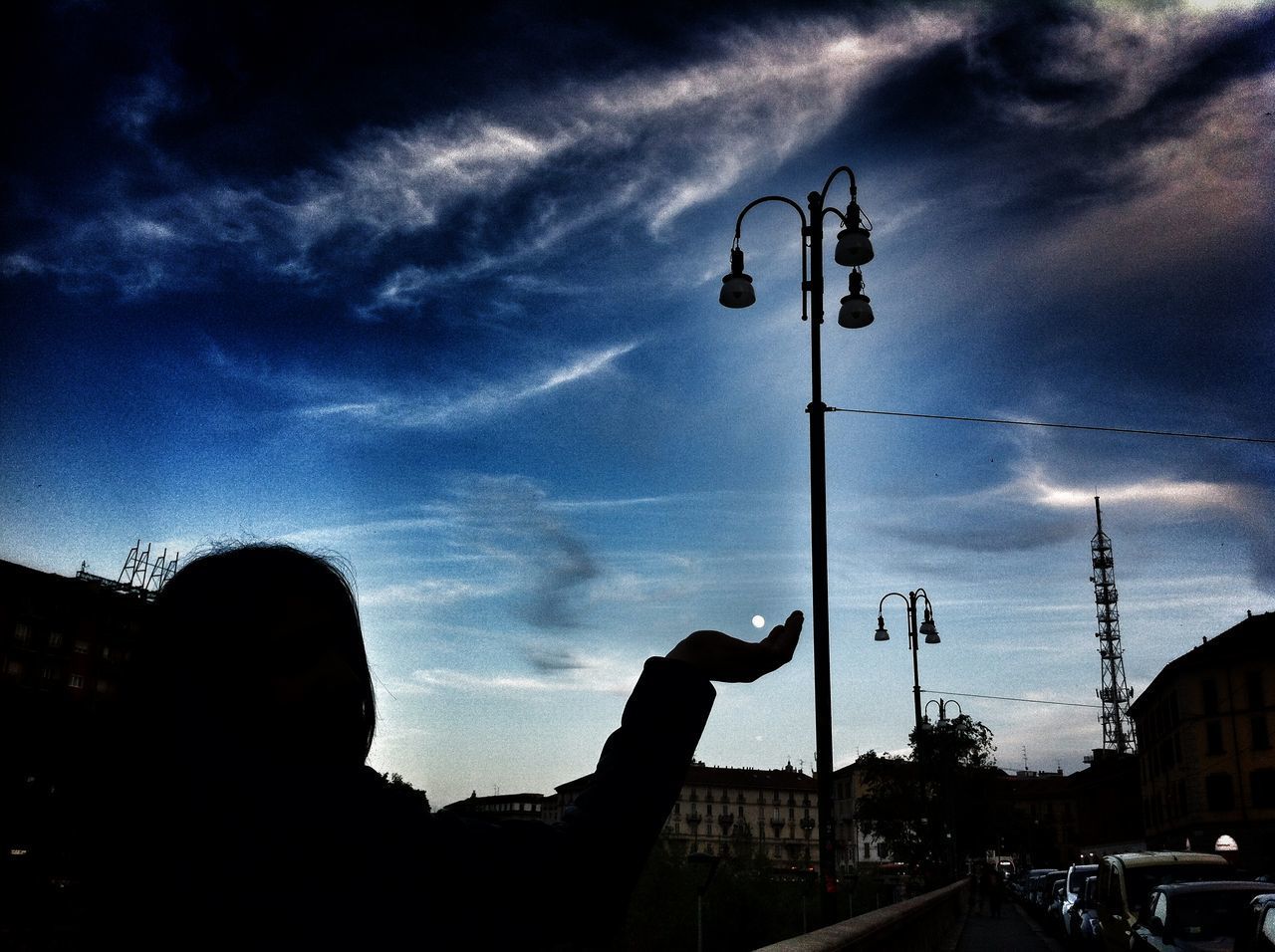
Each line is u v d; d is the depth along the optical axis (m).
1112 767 94.06
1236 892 10.12
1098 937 15.37
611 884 0.74
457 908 0.69
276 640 0.73
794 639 0.88
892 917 7.46
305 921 0.66
